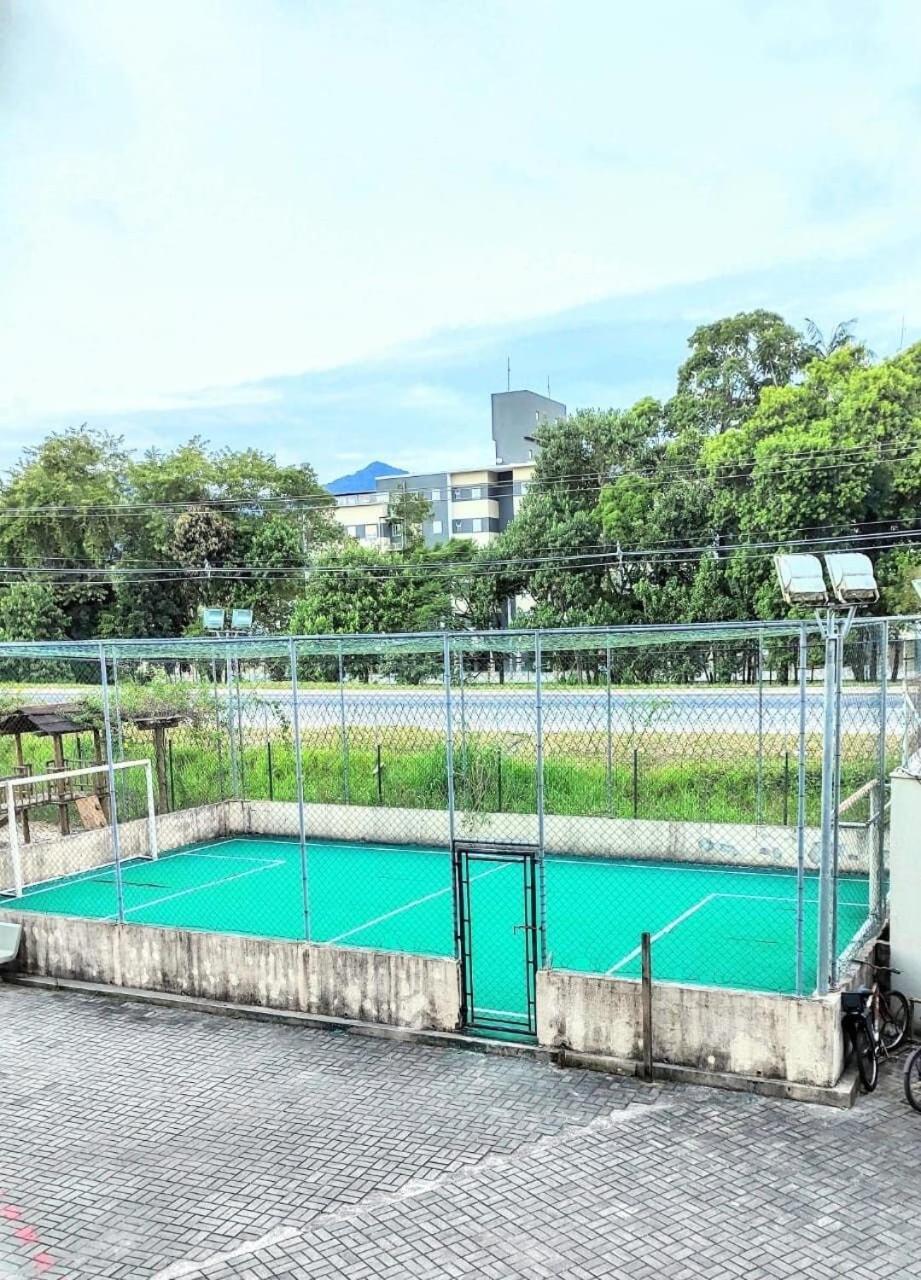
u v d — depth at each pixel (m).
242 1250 5.17
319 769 16.89
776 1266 4.89
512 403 71.12
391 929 10.54
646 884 12.03
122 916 9.54
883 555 29.91
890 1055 7.37
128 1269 5.04
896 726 12.36
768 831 12.50
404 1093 6.98
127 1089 7.25
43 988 9.58
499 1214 5.41
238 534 46.31
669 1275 4.84
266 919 10.99
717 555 33.94
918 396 30.66
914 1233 5.13
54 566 46.56
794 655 18.72
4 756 19.47
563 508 38.66
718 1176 5.72
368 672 23.14
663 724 15.99
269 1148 6.27
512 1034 7.77
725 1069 6.91
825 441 30.02
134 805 15.84
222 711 17.06
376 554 43.22
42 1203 5.71
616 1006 7.22
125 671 19.19
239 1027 8.41
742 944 9.61
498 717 16.53
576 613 36.53
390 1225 5.34
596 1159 5.96
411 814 14.55
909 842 7.64
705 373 40.91
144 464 50.78
